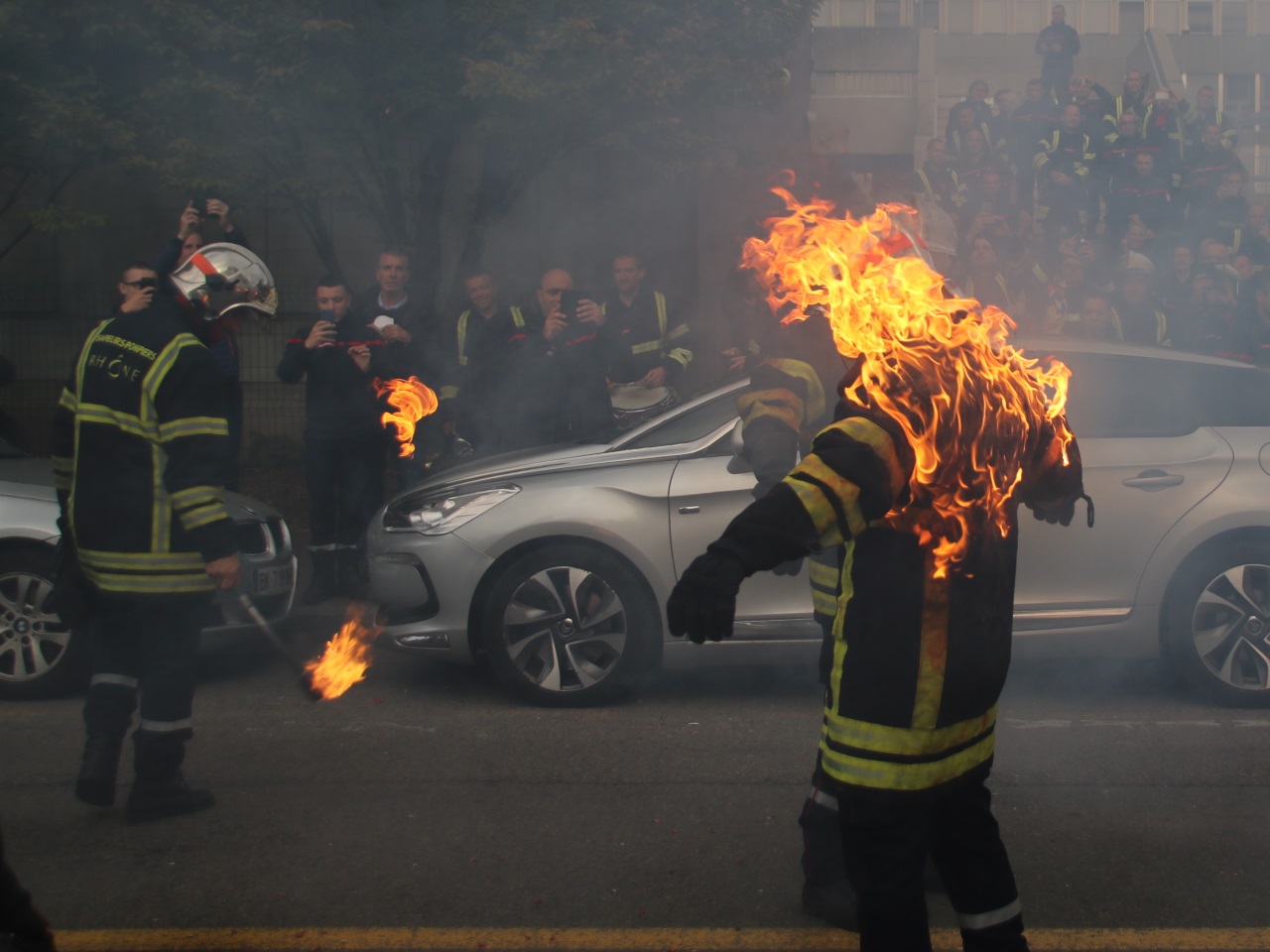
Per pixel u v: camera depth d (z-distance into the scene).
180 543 3.94
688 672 6.14
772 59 9.64
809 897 3.33
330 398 7.48
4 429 6.90
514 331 7.74
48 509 5.69
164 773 4.07
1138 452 5.46
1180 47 18.11
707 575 2.19
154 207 13.45
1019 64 16.12
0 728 5.20
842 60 14.84
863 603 2.43
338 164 9.46
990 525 2.46
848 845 2.50
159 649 4.03
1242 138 15.05
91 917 3.37
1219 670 5.40
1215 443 5.49
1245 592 5.39
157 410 3.89
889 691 2.41
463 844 3.87
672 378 7.85
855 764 2.44
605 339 7.65
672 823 4.04
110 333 3.99
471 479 5.67
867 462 2.26
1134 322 9.09
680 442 5.63
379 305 8.01
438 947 3.20
